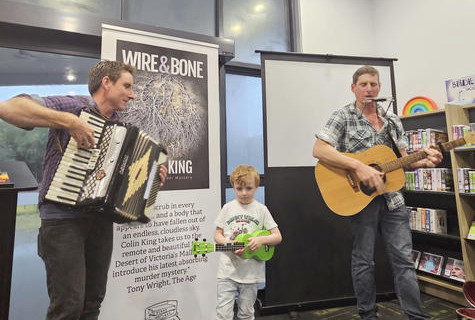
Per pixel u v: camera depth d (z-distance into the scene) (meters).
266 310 2.04
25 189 1.04
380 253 2.25
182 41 1.73
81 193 1.01
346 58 2.33
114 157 1.08
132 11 2.38
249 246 1.40
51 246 1.02
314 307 2.10
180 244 1.63
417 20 2.85
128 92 1.24
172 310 1.58
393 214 1.60
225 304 1.41
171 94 1.67
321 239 2.17
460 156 2.15
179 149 1.68
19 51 1.90
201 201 1.72
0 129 1.82
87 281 1.18
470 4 2.45
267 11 2.95
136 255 1.51
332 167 1.67
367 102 1.68
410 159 1.62
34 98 1.02
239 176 1.53
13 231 0.99
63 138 1.04
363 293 1.62
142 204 1.18
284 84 2.20
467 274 2.04
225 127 2.53
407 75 2.95
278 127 2.16
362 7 3.25
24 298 1.79
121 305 1.46
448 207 2.45
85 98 1.17
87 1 2.25
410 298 1.52
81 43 1.66
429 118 2.55
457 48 2.53
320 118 2.24
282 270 2.08
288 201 2.13
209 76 1.81
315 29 2.98
